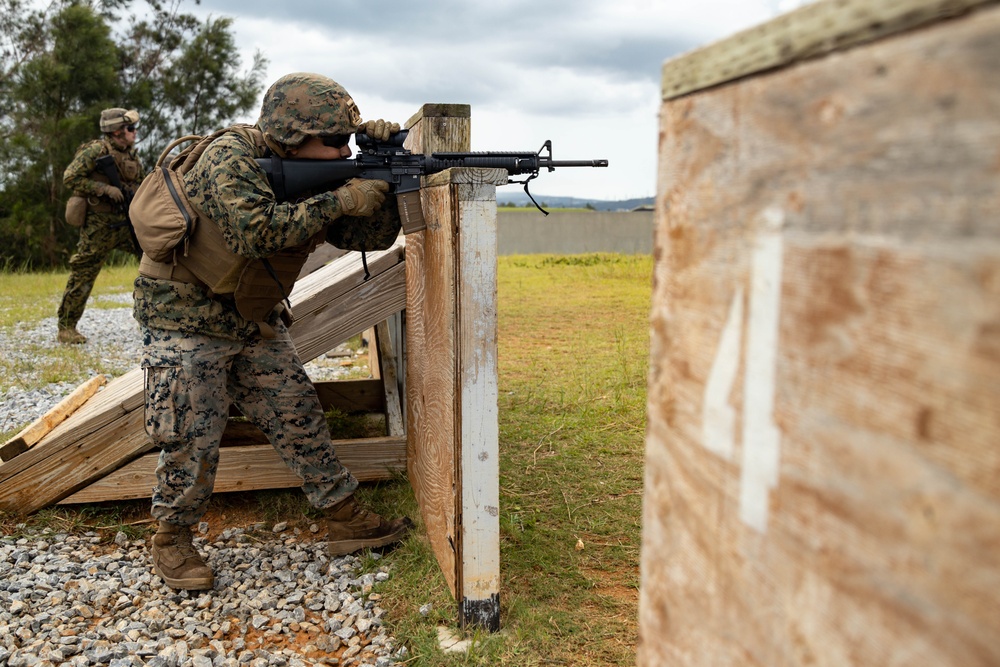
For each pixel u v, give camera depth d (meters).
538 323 8.28
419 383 3.14
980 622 0.56
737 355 0.87
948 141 0.58
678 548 1.04
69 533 3.32
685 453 1.01
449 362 2.42
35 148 18.19
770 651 0.82
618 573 2.84
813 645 0.75
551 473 3.83
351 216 2.83
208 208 2.57
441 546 2.69
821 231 0.72
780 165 0.78
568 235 29.19
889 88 0.63
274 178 2.66
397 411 4.08
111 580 2.90
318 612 2.68
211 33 20.88
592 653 2.32
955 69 0.57
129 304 11.06
